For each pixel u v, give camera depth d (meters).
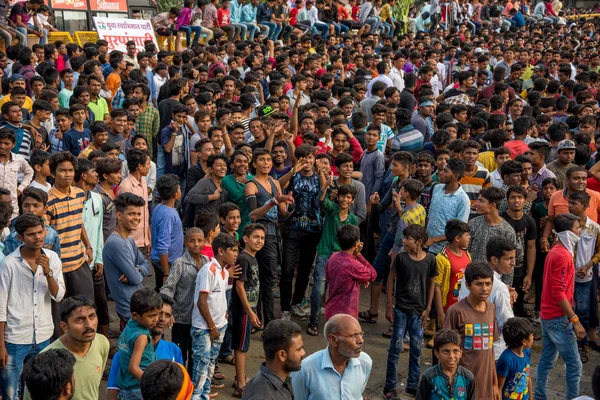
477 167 8.77
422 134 10.91
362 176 9.61
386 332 8.35
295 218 8.28
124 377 5.09
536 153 9.08
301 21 22.80
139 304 5.07
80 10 19.25
